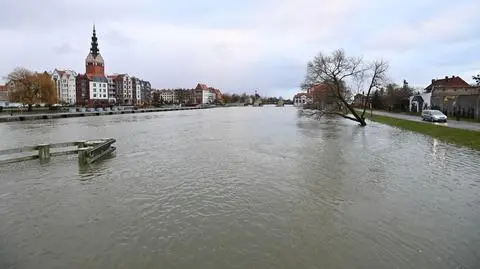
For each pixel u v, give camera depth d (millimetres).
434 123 45531
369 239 11586
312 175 20094
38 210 14547
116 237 11875
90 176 20203
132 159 25516
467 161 23750
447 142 33406
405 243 11281
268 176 19953
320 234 12008
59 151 28250
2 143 35000
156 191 17109
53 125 57219
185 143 34406
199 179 19375
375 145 32000
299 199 15711
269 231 12281
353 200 15539
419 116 65500
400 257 10375
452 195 16172
